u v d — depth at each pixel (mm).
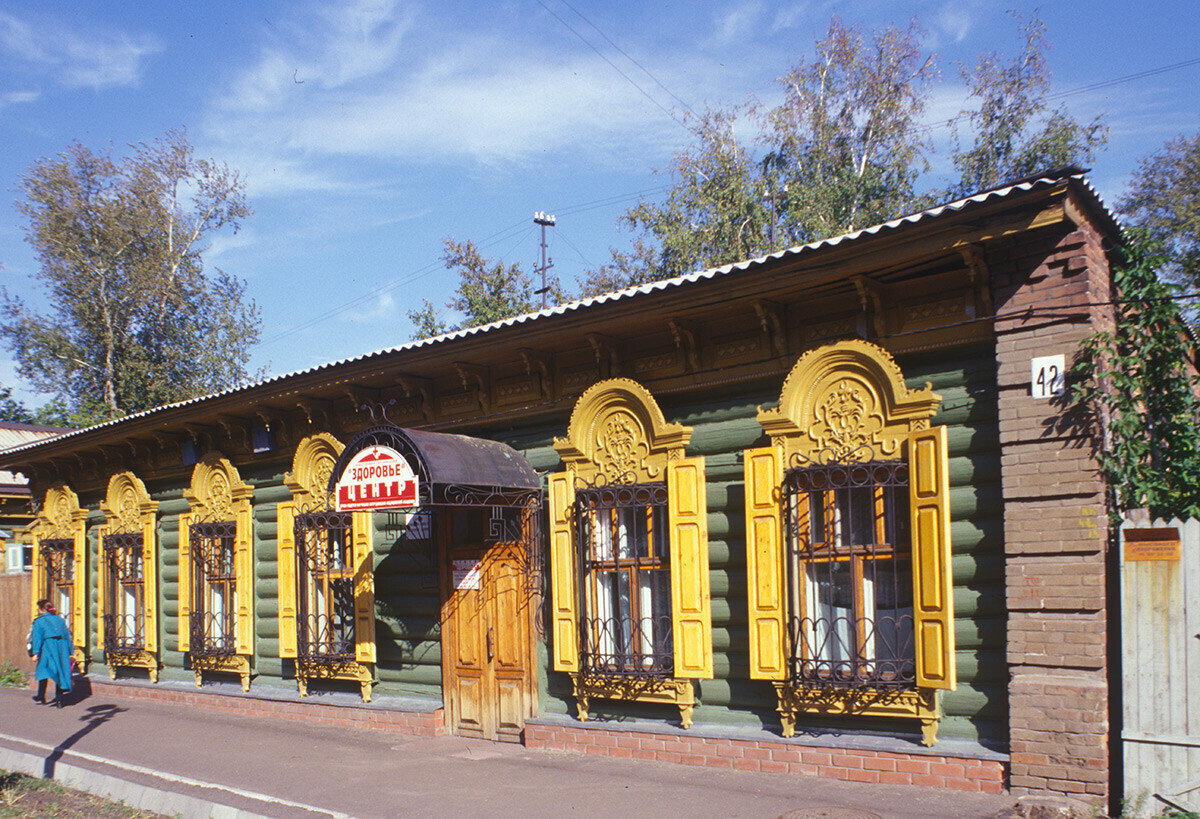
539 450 9766
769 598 7641
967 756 6648
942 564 6789
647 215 24188
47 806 8602
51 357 28891
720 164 23594
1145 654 6168
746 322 8234
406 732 10484
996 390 6938
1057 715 6309
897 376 7191
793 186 22891
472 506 9297
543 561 9586
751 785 7285
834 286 7527
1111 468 6477
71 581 16453
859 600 7379
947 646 6734
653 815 6816
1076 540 6371
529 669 9625
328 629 11500
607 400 8953
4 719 13172
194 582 13375
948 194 22906
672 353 8727
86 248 28922
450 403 10617
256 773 8992
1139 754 6129
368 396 11344
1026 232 6613
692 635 8125
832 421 7539
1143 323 7137
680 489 8273
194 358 30703
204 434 13695
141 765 9625
